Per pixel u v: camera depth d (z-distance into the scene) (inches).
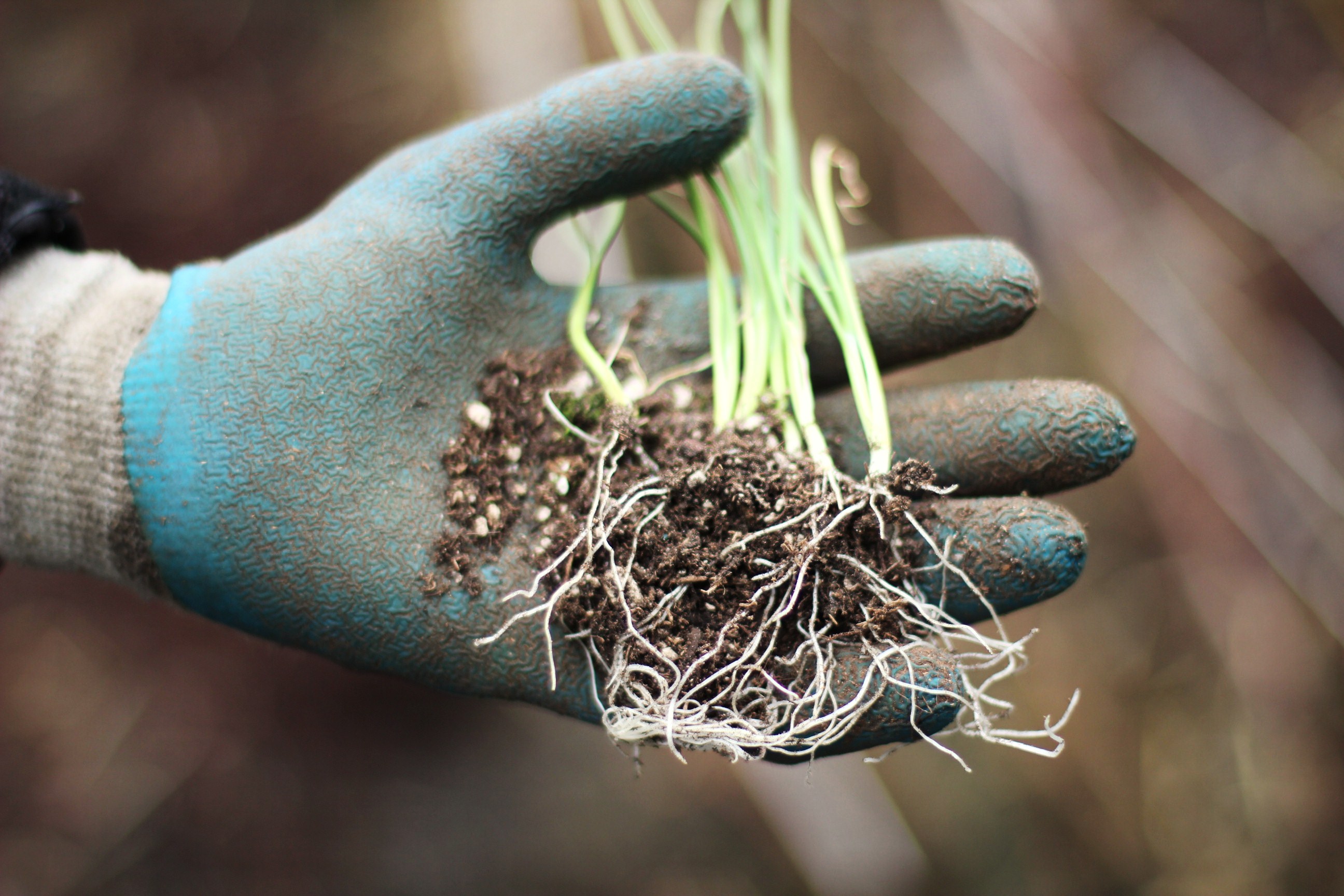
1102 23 31.1
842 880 30.8
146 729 33.4
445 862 33.2
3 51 36.4
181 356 18.7
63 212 19.5
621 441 18.6
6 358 18.8
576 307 19.2
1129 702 30.2
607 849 33.2
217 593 18.8
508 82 35.1
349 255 18.8
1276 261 30.4
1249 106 30.7
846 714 18.1
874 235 33.1
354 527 18.6
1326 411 29.6
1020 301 19.0
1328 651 28.8
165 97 37.8
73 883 31.2
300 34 39.2
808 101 33.0
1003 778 30.3
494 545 18.7
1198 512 30.1
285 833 33.2
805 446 19.0
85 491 18.9
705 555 18.2
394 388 18.8
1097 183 31.2
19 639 33.8
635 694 18.3
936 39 31.5
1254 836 28.5
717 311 19.4
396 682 35.2
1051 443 18.7
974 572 18.5
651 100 18.7
